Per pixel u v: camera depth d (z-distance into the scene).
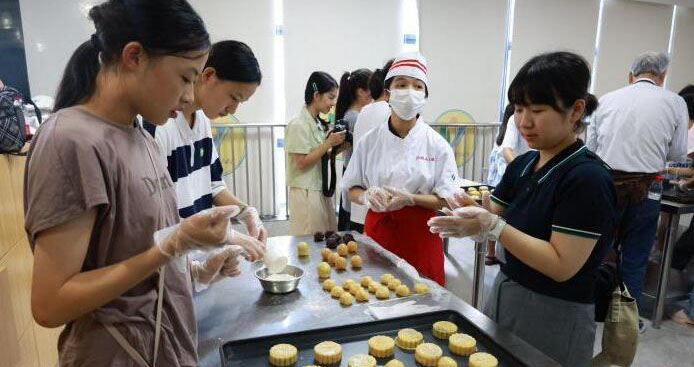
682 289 3.17
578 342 1.14
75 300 0.66
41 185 0.65
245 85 1.31
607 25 5.31
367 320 1.16
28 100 2.07
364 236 1.83
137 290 0.81
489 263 3.50
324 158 2.80
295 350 0.99
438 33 4.68
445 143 1.88
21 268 1.87
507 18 4.94
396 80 1.84
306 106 2.76
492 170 3.42
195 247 0.72
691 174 2.86
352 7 4.33
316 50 4.30
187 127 1.42
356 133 2.51
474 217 1.12
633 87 2.64
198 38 0.72
